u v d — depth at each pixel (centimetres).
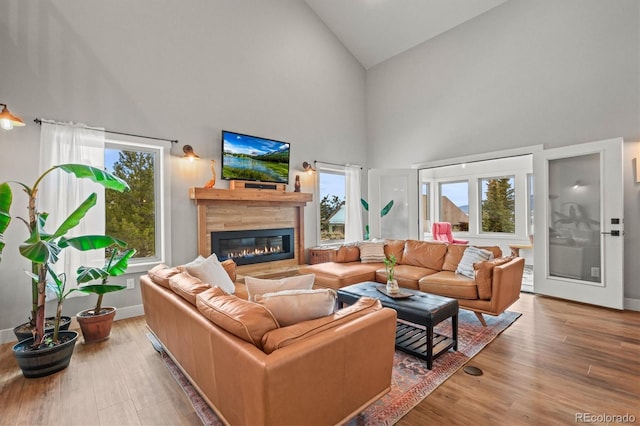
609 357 240
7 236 289
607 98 367
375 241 481
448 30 517
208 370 160
